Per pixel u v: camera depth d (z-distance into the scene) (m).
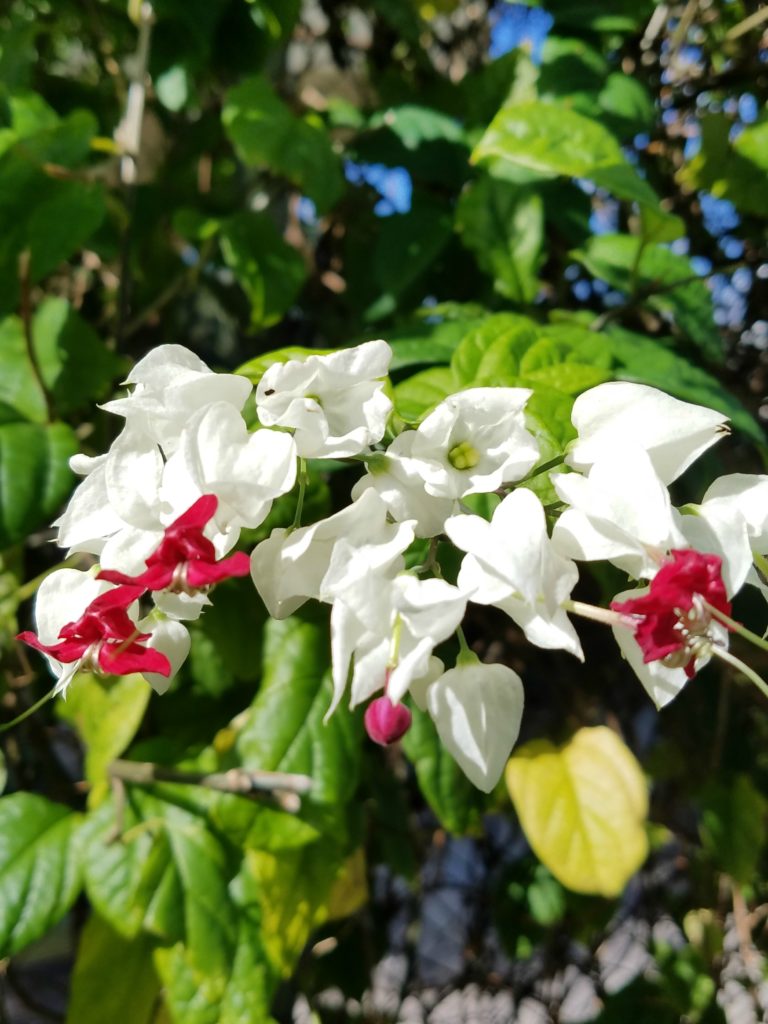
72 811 0.21
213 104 0.29
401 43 0.32
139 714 0.22
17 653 0.24
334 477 0.24
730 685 0.30
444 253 0.27
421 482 0.13
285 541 0.13
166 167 0.29
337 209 0.30
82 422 0.27
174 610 0.13
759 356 0.31
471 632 0.29
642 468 0.13
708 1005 0.32
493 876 0.35
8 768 0.26
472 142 0.26
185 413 0.13
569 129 0.20
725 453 0.28
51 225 0.22
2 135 0.22
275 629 0.22
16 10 0.28
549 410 0.16
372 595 0.12
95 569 0.14
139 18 0.26
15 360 0.23
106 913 0.20
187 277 0.27
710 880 0.33
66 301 0.23
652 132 0.29
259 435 0.13
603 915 0.32
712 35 0.29
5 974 0.30
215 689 0.24
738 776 0.29
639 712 0.34
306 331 0.32
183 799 0.21
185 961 0.20
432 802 0.21
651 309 0.25
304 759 0.20
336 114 0.28
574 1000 0.42
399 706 0.12
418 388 0.17
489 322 0.18
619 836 0.22
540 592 0.12
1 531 0.19
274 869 0.21
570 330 0.20
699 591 0.12
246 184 0.30
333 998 0.36
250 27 0.26
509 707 0.13
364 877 0.25
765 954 0.34
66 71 0.33
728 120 0.25
